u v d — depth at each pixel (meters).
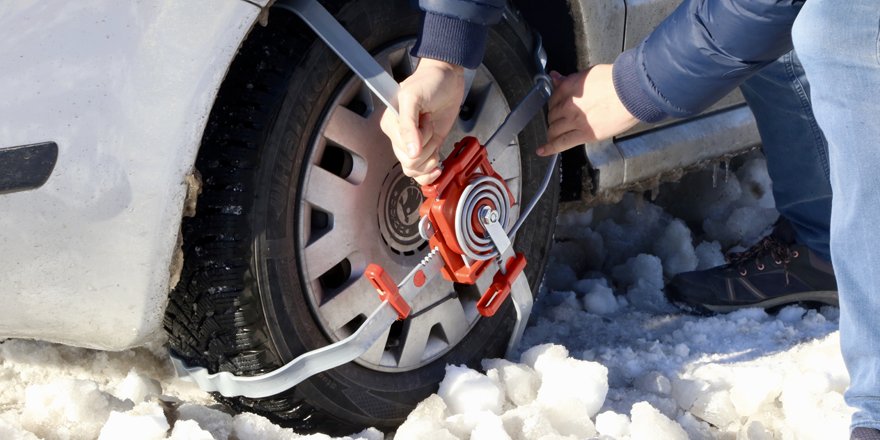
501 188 2.02
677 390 2.30
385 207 2.07
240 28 1.74
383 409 2.12
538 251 2.42
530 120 2.27
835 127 1.59
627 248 3.14
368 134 2.01
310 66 1.89
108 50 1.69
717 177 3.29
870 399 1.58
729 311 2.83
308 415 2.05
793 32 1.65
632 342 2.63
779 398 2.27
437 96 1.82
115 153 1.70
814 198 2.62
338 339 2.03
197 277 1.87
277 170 1.87
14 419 1.90
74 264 1.73
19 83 1.68
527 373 2.23
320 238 1.97
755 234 3.25
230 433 1.95
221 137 1.84
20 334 1.86
